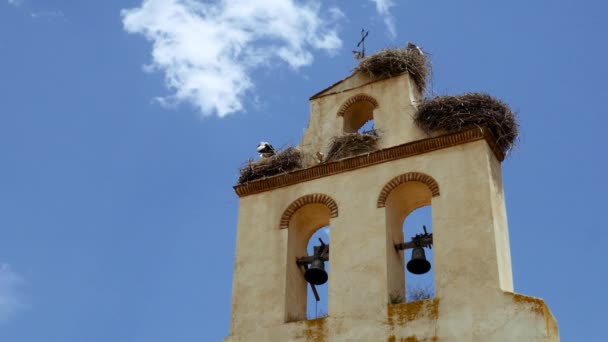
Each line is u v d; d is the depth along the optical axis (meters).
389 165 26.30
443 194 25.08
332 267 25.11
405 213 26.64
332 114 28.97
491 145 26.03
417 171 25.80
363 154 26.70
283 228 26.59
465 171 25.30
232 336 25.14
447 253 24.08
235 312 25.53
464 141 25.86
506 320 22.53
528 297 22.67
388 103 28.20
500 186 25.73
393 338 23.38
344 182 26.56
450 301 23.34
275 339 24.62
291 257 26.34
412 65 29.05
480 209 24.47
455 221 24.52
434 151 26.02
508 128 26.52
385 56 29.17
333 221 25.91
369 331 23.70
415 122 27.17
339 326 24.11
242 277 26.14
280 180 27.48
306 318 25.69
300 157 28.09
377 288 24.30
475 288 23.28
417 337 23.16
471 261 23.73
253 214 27.27
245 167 28.28
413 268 25.56
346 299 24.45
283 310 25.11
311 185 27.00
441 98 27.02
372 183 26.16
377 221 25.41
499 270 23.42
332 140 28.02
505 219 25.34
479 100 26.52
